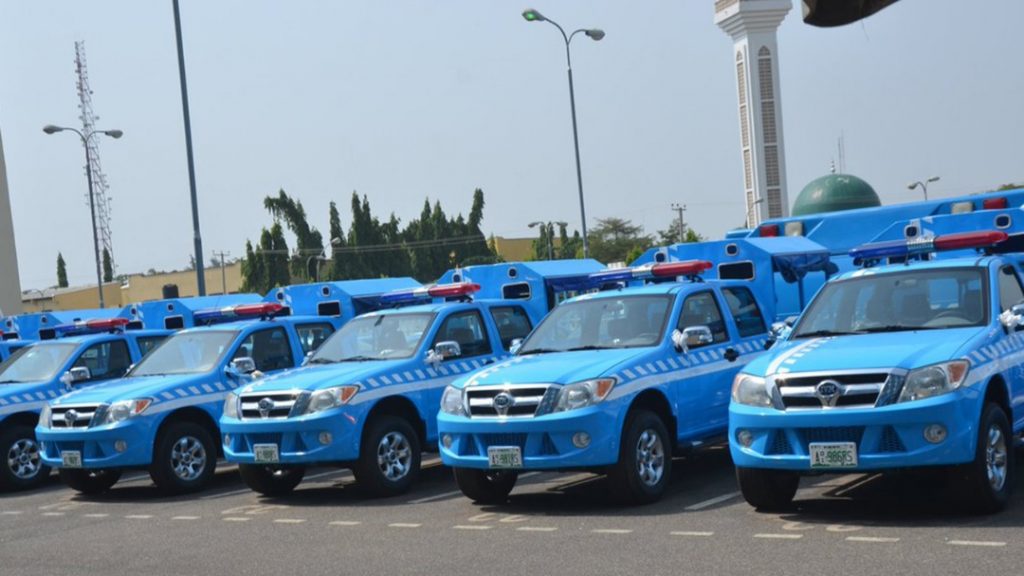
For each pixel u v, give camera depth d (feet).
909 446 26.78
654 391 34.14
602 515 32.27
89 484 47.06
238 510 39.22
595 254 343.87
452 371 42.04
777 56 338.13
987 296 30.55
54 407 45.37
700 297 38.01
